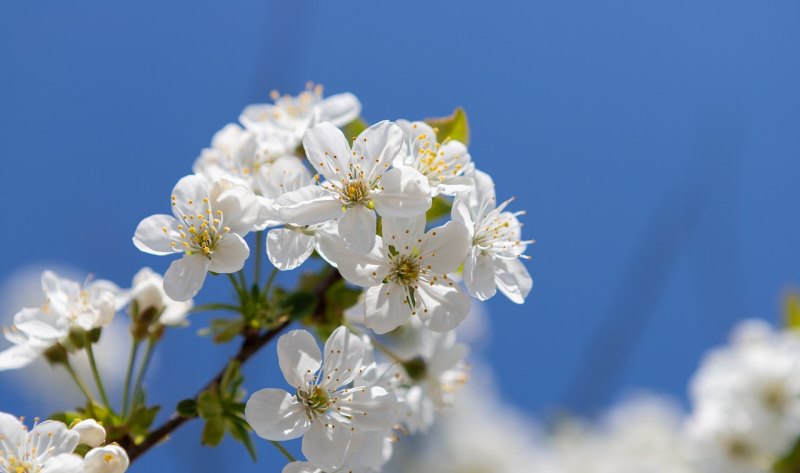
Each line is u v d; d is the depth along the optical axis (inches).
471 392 28.5
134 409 22.3
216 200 21.9
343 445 21.6
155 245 21.9
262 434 21.5
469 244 21.8
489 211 22.4
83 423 21.6
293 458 21.9
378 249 21.8
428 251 21.8
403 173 21.6
